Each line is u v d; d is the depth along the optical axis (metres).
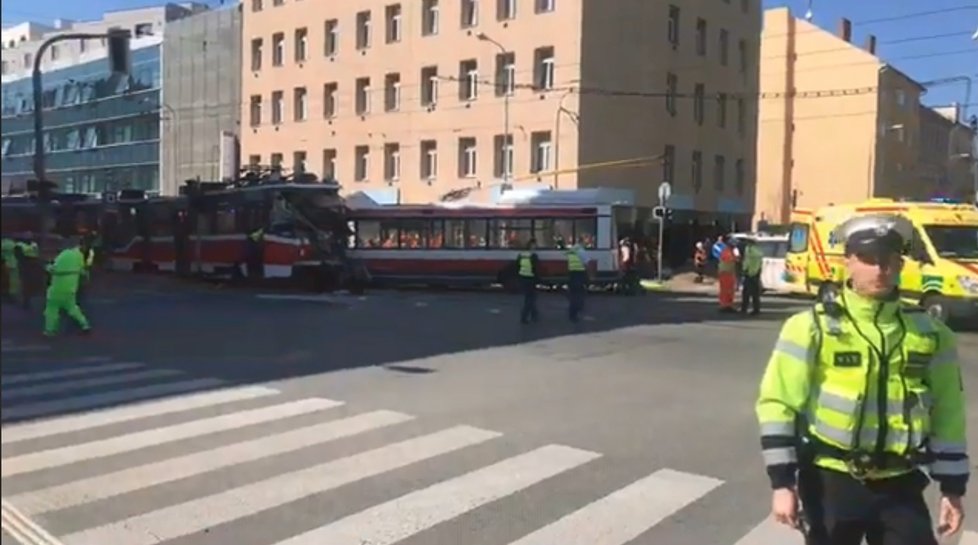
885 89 56.00
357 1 45.59
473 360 13.11
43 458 7.18
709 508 6.09
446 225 31.33
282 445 7.72
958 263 18.39
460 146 41.59
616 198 37.56
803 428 3.34
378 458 7.32
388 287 32.59
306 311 21.39
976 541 5.49
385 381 11.14
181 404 9.51
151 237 34.44
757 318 20.52
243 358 13.11
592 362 13.05
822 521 3.29
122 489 6.37
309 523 5.70
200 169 49.41
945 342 3.30
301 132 48.41
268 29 49.94
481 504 6.13
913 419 3.21
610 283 29.69
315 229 29.39
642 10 40.62
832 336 3.26
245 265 30.39
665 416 9.19
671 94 42.66
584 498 6.30
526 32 39.03
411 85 43.31
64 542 5.26
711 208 45.94
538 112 38.69
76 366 12.05
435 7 42.53
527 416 9.09
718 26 46.00
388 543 5.36
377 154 44.91
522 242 30.48
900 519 3.19
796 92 57.06
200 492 6.33
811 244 24.05
